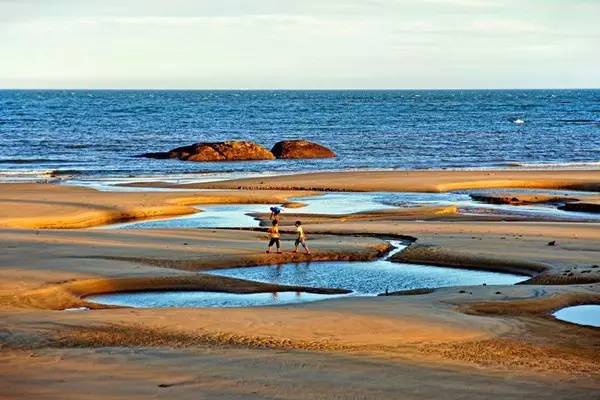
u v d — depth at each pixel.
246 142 148.38
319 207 88.31
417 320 40.03
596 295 46.88
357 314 41.03
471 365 33.00
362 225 72.69
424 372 31.67
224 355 33.62
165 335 36.78
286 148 150.88
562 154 159.50
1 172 122.75
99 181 112.50
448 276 55.28
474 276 55.28
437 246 62.28
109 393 28.72
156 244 61.97
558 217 82.69
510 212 86.06
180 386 29.52
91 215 78.62
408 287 52.25
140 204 85.44
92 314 40.59
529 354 35.25
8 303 44.84
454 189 103.88
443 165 139.12
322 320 39.72
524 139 192.38
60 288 48.19
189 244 62.28
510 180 108.88
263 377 30.66
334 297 48.94
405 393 29.06
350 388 29.48
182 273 52.62
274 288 51.12
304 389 29.30
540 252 60.16
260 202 91.06
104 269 52.81
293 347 35.19
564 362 34.19
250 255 58.88
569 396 29.17
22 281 49.03
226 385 29.67
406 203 91.75
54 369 31.55
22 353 33.88
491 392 29.38
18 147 163.38
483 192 100.44
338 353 34.25
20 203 84.56
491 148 170.12
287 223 75.31
